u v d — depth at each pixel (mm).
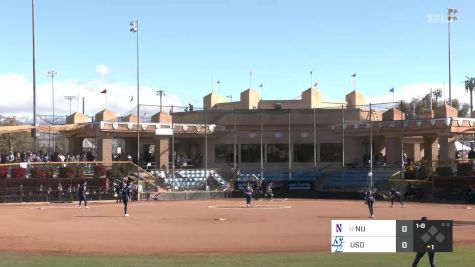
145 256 17078
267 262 15266
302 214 34969
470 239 21469
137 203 48156
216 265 14758
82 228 26797
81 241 21688
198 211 38125
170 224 28844
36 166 51375
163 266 14609
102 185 51625
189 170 62000
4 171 48438
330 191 56750
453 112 56812
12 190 48219
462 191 48781
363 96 84188
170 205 45188
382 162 63031
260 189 55844
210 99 86562
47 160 56125
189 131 65250
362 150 68312
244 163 70375
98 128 59219
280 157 70375
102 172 52812
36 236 23438
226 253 18109
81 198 43250
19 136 103938
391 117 61719
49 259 16297
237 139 70438
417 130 57938
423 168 51656
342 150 63906
